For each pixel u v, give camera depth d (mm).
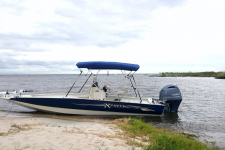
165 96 11266
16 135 5395
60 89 26891
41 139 5070
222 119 10180
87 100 9898
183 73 84562
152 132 7094
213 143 6742
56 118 9461
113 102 10078
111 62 9938
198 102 15625
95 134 6203
